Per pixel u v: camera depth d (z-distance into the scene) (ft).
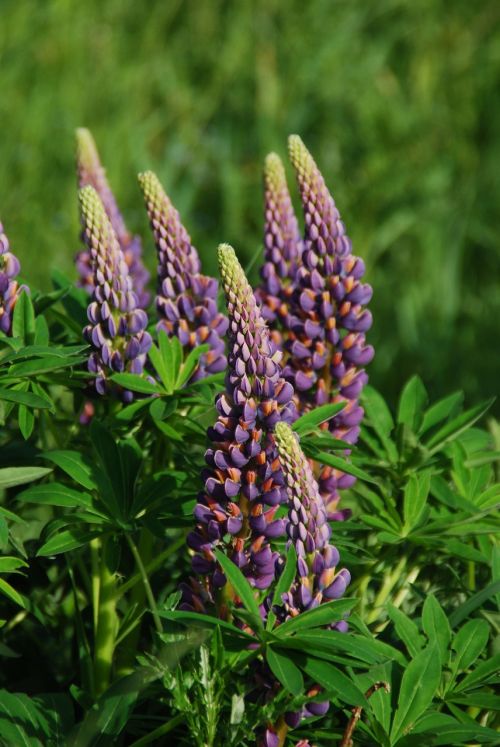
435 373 24.43
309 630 7.11
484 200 26.09
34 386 8.81
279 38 27.96
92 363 8.98
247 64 27.63
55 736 7.82
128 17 28.32
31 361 8.60
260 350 7.48
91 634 9.66
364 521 8.95
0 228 8.96
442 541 8.73
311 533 7.14
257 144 27.12
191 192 26.61
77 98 26.58
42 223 24.61
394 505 8.88
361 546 9.29
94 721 7.58
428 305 25.07
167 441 9.57
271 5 28.25
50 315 10.67
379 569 9.35
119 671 8.95
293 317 9.30
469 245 26.07
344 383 9.32
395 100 27.02
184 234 9.45
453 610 9.54
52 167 25.68
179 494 9.27
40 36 26.89
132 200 25.98
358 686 7.47
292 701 7.00
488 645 8.52
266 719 7.07
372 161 26.17
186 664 7.74
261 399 7.50
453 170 26.50
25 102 26.12
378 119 26.66
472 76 27.20
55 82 26.61
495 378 24.34
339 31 27.58
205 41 28.37
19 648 9.57
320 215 9.12
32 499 8.43
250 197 26.37
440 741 7.31
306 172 9.11
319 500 7.14
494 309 25.26
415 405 10.20
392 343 24.76
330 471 9.23
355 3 28.02
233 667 7.34
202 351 9.20
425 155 26.40
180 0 28.76
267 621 7.17
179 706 7.27
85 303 10.50
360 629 7.96
